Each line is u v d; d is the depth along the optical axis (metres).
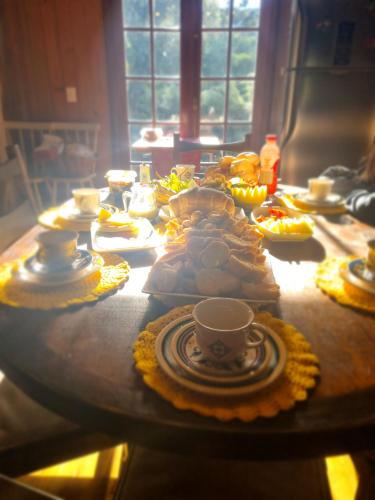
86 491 1.18
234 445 0.53
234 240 0.86
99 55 3.17
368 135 2.56
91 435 0.91
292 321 0.75
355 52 2.40
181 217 1.07
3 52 3.15
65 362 0.64
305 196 1.48
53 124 3.20
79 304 0.80
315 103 2.55
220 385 0.58
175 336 0.67
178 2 3.02
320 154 2.67
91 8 3.04
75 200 1.30
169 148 2.70
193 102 3.29
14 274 0.91
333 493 1.21
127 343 0.69
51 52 3.16
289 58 2.61
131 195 1.35
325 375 0.61
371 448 0.55
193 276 0.83
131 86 3.27
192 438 0.53
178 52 3.17
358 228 1.26
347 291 0.85
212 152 2.03
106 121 3.36
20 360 0.64
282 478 0.78
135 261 1.01
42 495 0.63
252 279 0.81
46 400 0.60
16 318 0.76
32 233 1.19
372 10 2.31
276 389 0.58
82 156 3.00
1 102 3.25
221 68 3.21
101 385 0.59
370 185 1.54
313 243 1.14
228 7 3.04
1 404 0.97
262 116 3.32
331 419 0.54
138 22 3.09
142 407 0.56
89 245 1.12
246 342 0.62
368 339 0.70
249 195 1.32
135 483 0.77
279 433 0.52
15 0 3.01
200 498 0.74
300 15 2.41
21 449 0.88
